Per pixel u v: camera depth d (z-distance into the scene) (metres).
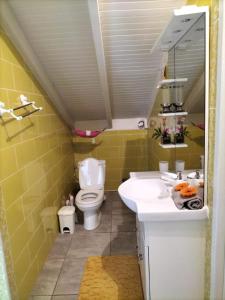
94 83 2.59
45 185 2.32
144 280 1.55
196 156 1.57
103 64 2.13
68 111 3.21
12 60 1.75
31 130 2.03
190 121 1.65
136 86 2.74
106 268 2.06
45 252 2.21
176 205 1.39
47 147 2.45
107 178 3.80
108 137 3.67
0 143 1.49
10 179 1.59
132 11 1.72
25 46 1.88
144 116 3.59
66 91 2.71
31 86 2.11
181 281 1.45
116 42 2.02
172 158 2.13
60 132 3.00
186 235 1.39
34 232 1.98
